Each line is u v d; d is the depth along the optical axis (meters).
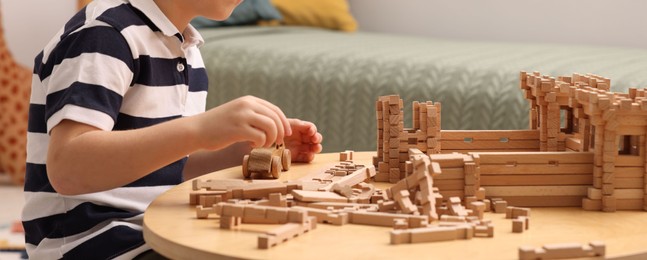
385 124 1.03
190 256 0.74
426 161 0.84
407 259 0.71
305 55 2.02
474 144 1.05
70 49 1.01
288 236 0.76
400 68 1.89
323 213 0.82
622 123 0.89
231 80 2.04
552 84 1.01
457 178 0.88
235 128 0.90
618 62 1.90
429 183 0.83
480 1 2.87
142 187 1.09
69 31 1.05
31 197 1.09
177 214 0.87
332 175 1.03
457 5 2.91
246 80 2.03
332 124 1.92
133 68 1.05
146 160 0.92
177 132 0.92
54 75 1.00
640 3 2.62
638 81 1.68
